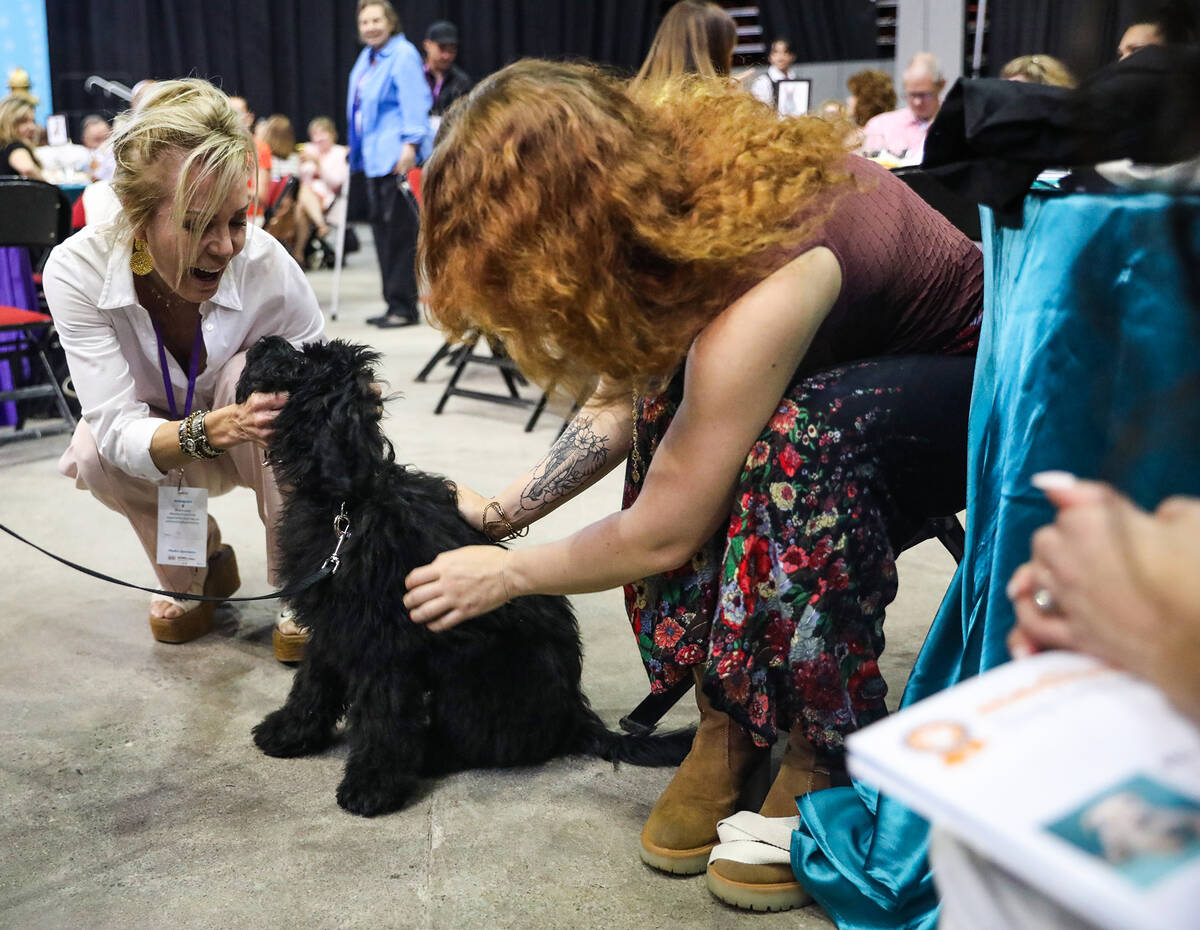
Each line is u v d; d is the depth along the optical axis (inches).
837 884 58.6
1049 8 241.0
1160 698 28.6
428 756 77.0
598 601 107.1
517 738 74.7
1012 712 28.8
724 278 52.8
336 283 290.7
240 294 87.6
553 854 66.2
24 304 182.2
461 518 73.0
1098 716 28.4
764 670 60.4
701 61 127.8
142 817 70.4
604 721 83.4
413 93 271.7
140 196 76.5
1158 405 31.0
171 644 97.5
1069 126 42.9
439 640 69.6
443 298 51.0
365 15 272.8
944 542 80.9
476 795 73.2
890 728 29.0
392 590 67.7
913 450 61.0
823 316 55.7
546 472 73.4
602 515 131.3
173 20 498.3
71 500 139.4
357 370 71.4
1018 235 54.5
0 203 163.3
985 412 57.2
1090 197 48.9
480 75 508.7
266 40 507.2
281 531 72.5
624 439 72.3
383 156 273.9
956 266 64.2
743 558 58.2
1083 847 25.1
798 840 60.8
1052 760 27.3
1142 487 37.3
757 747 67.2
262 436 73.1
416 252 53.1
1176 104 30.9
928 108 212.8
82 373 83.9
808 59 400.8
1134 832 25.3
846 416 58.2
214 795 73.2
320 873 64.2
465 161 48.9
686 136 54.5
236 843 67.4
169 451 82.4
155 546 94.7
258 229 88.6
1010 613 53.4
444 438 168.4
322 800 72.6
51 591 109.7
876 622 61.4
